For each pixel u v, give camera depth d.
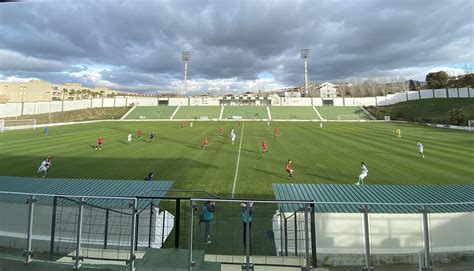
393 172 20.19
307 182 18.05
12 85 125.12
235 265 6.10
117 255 7.19
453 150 28.78
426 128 53.84
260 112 93.19
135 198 5.90
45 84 132.00
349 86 152.25
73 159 24.88
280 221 8.16
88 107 98.69
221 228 8.83
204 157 25.97
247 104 109.31
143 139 39.00
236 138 40.19
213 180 18.27
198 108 99.56
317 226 8.63
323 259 8.52
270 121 76.88
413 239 8.57
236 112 93.31
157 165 22.58
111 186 10.84
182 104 111.56
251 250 8.00
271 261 6.98
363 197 9.79
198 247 8.59
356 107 98.25
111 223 7.89
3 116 72.75
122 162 23.64
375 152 28.38
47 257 6.22
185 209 11.74
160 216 9.48
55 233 7.40
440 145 32.38
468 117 59.94
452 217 8.59
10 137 41.09
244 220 8.47
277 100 112.00
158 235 9.15
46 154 27.27
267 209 9.74
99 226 7.73
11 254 6.27
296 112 92.62
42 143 34.88
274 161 24.34
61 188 10.84
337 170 21.08
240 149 30.59
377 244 8.56
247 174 19.89
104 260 6.59
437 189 10.55
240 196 15.12
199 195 15.12
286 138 40.28
